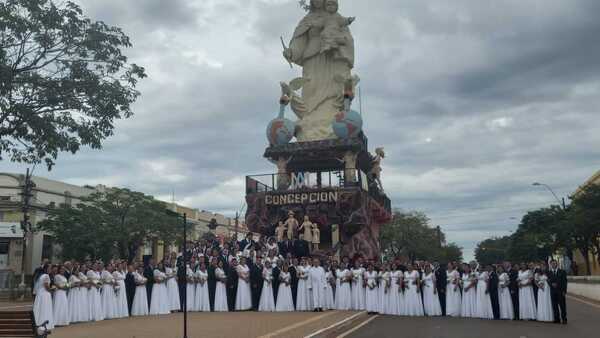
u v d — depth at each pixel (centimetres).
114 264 1812
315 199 3253
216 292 1941
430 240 7262
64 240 3444
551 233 5203
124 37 1442
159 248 4916
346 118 3484
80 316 1614
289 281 1961
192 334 1235
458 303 1881
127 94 1445
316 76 3891
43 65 1364
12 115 1319
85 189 4362
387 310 1948
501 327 1527
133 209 3806
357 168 3516
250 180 3516
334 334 1343
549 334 1370
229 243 2327
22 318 1154
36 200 3841
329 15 3991
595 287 2931
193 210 5609
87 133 1375
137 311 1823
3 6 1272
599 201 4391
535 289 1755
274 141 3581
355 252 3158
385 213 3822
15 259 3722
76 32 1360
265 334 1223
